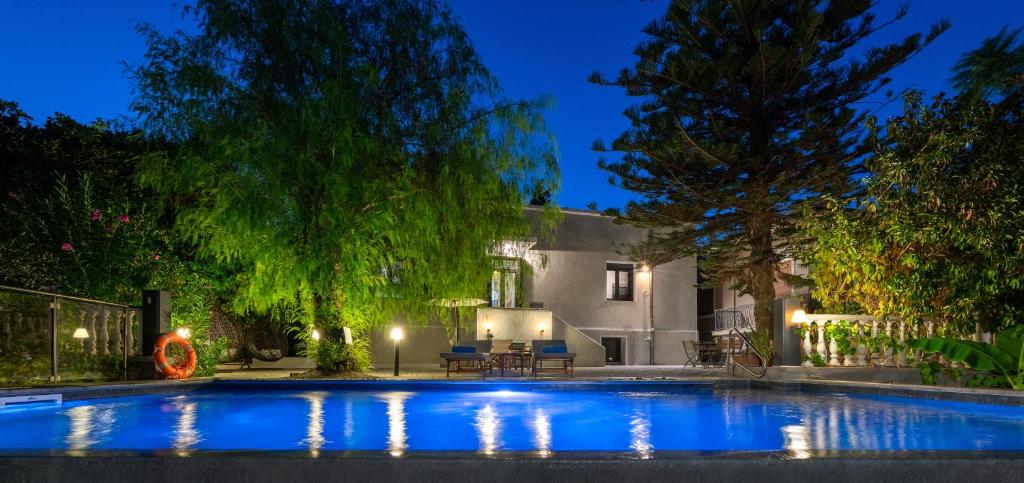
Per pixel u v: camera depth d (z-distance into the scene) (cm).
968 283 969
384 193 1134
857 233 1052
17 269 1131
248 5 1185
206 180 1136
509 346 1653
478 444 516
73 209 1183
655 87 1748
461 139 1250
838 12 1673
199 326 1234
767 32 1697
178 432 588
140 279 1183
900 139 1047
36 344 926
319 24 1156
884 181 1032
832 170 1620
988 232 916
